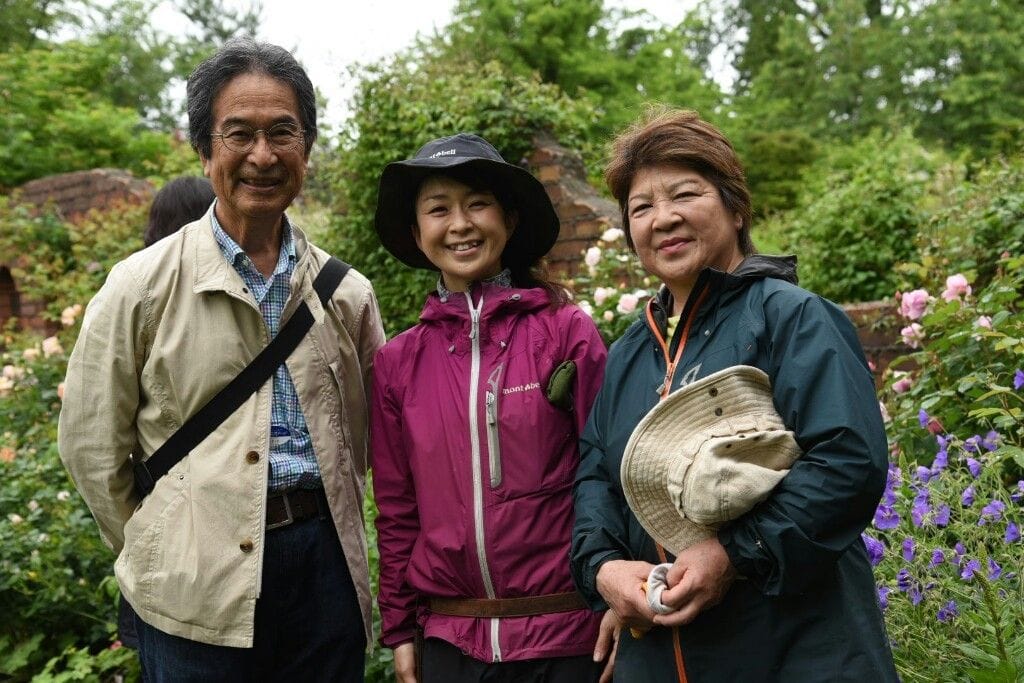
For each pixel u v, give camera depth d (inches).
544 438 84.3
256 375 86.9
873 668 63.8
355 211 264.5
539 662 83.0
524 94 249.1
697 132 73.8
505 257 97.0
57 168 488.7
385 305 253.6
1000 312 125.9
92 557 153.3
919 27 880.3
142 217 322.7
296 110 87.4
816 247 254.1
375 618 123.2
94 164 499.2
